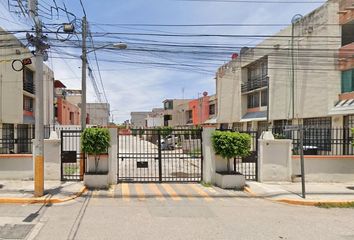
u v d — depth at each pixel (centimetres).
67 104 5266
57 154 1411
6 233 738
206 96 5356
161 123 8050
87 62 1702
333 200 1147
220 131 1423
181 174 1750
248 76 3800
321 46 2331
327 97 2233
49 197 1089
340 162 1515
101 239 708
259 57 3300
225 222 870
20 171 1398
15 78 2750
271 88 3030
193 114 6162
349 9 2156
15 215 898
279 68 2892
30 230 763
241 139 1366
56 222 833
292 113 2656
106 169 1380
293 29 2638
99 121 8525
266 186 1379
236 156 1389
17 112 2795
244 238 738
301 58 2534
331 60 2242
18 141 1605
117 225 817
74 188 1242
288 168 1486
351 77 2138
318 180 1505
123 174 1764
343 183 1492
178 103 7962
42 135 1108
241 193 1286
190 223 852
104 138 1309
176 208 1020
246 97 3816
